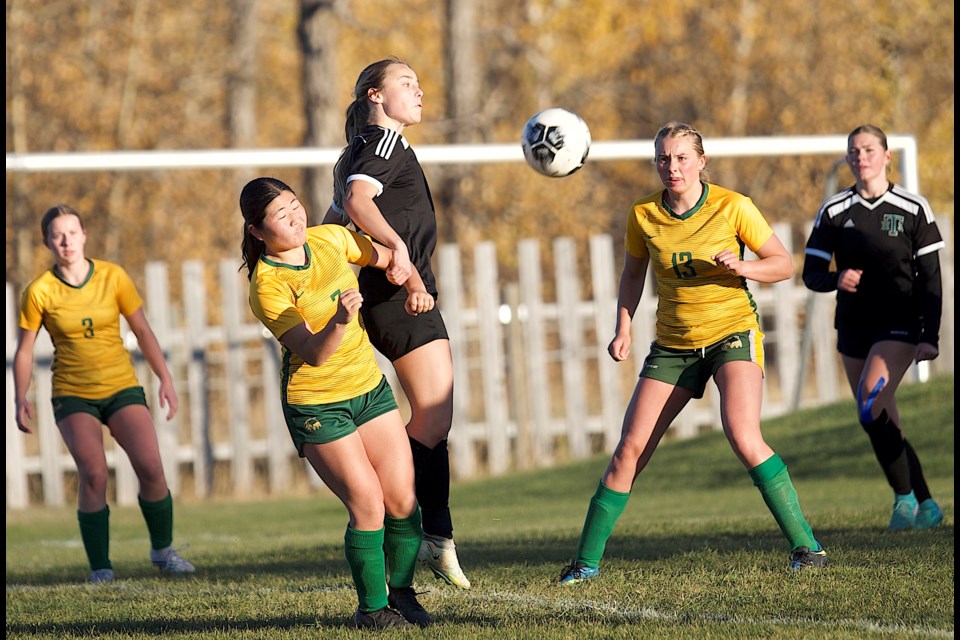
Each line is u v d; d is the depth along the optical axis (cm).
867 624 1462
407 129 9488
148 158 4009
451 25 7912
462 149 4103
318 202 7469
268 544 2862
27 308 2303
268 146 10219
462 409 5228
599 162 9794
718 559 1961
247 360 6006
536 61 8769
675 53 9331
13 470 5022
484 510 3844
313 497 5028
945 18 8944
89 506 2300
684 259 1817
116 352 2350
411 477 1598
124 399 2355
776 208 9225
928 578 1686
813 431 4488
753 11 8988
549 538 2500
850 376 2392
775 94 9006
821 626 1459
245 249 1584
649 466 4522
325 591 1911
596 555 1875
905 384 4816
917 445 3969
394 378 5391
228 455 5203
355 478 1533
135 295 2386
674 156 1794
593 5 9512
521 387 5256
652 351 1897
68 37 8969
